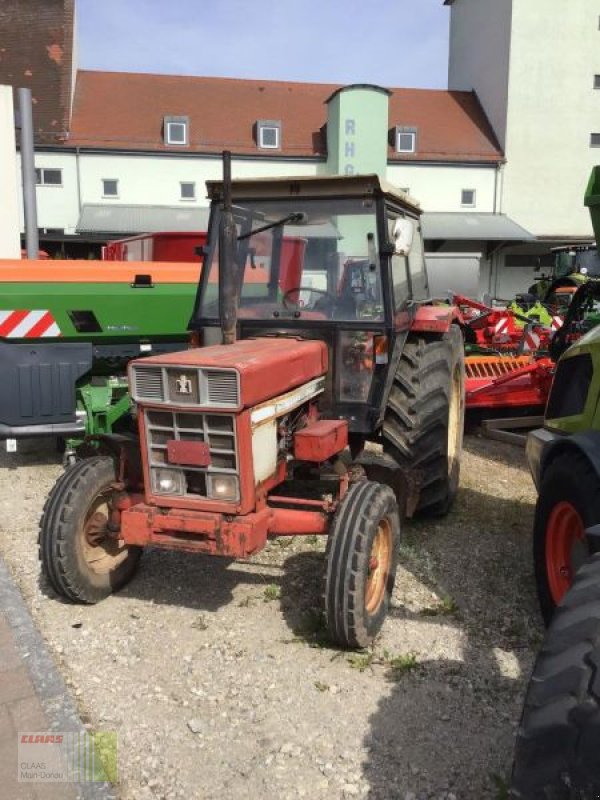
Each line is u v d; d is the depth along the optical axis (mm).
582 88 30484
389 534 3680
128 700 3119
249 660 3422
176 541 3416
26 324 5906
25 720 2943
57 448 7180
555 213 31047
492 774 2662
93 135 27719
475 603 4016
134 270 6270
